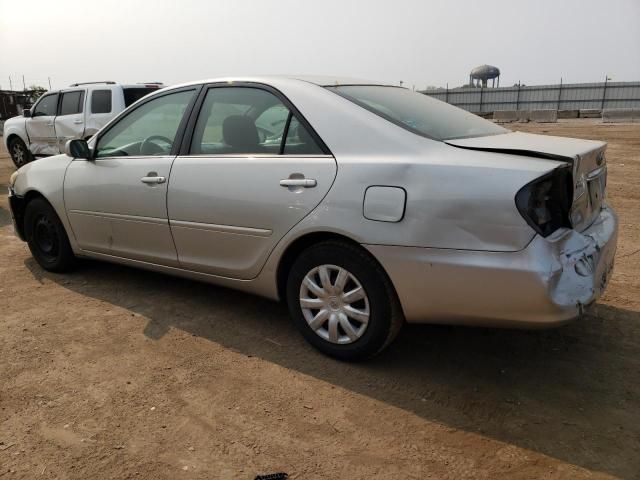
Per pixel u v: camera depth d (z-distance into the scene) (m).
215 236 3.52
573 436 2.54
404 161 2.78
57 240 4.69
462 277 2.64
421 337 3.55
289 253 3.29
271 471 2.33
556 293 2.51
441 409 2.77
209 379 3.06
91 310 4.01
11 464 2.38
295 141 3.20
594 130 19.28
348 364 3.21
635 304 3.98
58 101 11.03
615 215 3.37
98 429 2.62
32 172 4.73
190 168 3.59
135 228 3.97
